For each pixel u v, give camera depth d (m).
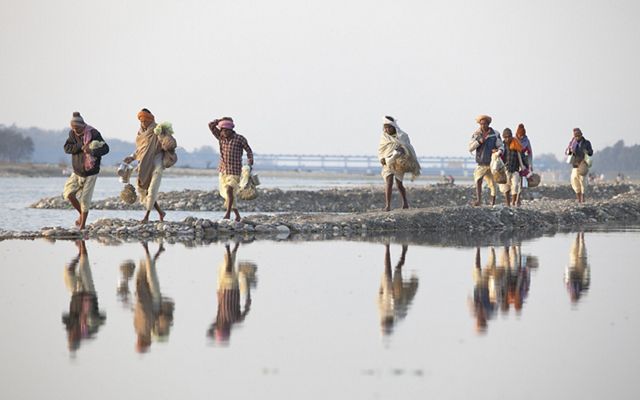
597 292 19.05
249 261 24.48
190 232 33.03
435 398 11.04
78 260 24.52
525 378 11.88
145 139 33.69
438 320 15.77
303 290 19.22
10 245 28.89
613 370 12.26
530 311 16.72
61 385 11.58
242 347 13.65
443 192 69.88
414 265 23.84
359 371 12.25
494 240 32.12
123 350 13.45
